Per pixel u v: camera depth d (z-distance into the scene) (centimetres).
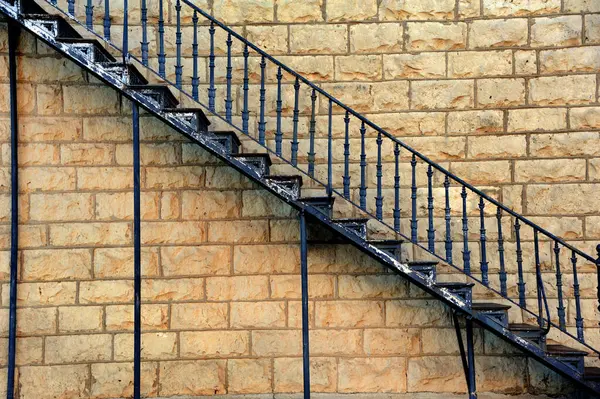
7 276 650
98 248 659
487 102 674
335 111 677
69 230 657
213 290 660
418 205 671
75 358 652
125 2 561
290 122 678
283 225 664
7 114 658
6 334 647
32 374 649
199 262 661
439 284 560
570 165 665
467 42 678
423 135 676
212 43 567
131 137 665
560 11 673
